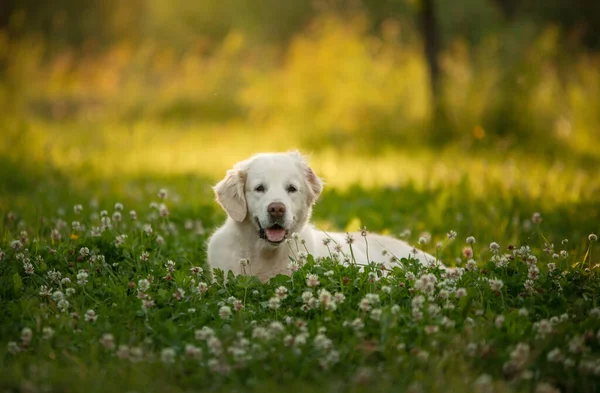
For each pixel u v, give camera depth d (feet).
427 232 25.55
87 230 23.30
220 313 14.75
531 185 34.12
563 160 44.78
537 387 12.55
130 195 34.14
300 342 13.61
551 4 93.71
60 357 13.70
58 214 27.37
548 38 53.88
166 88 74.54
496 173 38.01
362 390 12.24
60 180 37.40
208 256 20.13
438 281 16.96
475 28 81.76
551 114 51.90
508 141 47.37
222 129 65.77
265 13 114.83
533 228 26.13
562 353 13.61
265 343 13.56
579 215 28.04
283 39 112.37
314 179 19.83
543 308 15.49
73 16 104.42
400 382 12.70
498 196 30.94
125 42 80.94
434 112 53.78
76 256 19.11
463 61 57.82
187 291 16.67
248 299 16.39
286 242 18.54
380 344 13.92
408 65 60.64
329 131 57.41
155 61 76.84
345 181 39.29
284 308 15.81
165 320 15.31
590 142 50.21
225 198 19.31
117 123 67.72
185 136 62.18
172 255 20.99
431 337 13.88
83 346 14.05
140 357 13.28
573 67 54.75
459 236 25.93
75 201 31.71
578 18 92.99
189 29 110.83
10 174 37.60
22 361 13.41
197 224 24.97
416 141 52.75
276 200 18.30
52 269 18.29
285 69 68.33
